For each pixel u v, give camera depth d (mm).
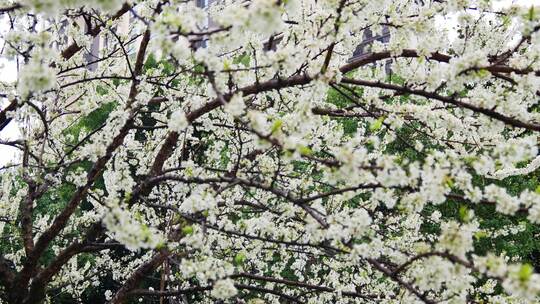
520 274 2273
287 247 5234
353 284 6203
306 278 8227
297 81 3703
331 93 8891
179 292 4566
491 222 9234
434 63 4164
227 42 2785
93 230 4531
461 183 2906
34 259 4484
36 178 4285
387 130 4215
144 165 6344
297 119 3242
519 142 2998
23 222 4840
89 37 5492
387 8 4000
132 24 6129
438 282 2852
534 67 3643
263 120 2701
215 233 5000
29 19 4625
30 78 2447
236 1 5594
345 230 3047
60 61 5289
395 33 4070
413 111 4141
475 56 3076
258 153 5148
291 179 5254
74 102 6168
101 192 4496
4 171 6387
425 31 3859
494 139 4711
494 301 3793
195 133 8133
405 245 5426
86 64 5594
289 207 4230
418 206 3016
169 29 2643
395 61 3867
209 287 4461
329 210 5242
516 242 10156
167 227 5152
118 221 2893
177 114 3092
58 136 6348
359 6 3645
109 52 6297
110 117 4254
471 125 4383
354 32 4664
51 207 12219
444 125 4133
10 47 3303
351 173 2756
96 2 2434
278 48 3994
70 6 2451
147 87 5078
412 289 2934
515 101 3346
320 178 5777
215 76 3146
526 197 2785
